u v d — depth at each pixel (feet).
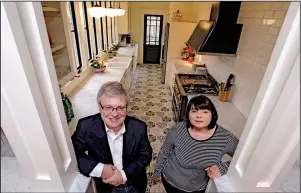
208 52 8.30
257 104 2.29
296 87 1.76
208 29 8.61
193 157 4.17
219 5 7.74
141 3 23.03
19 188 2.46
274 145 2.11
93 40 12.55
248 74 7.12
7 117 1.96
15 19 1.61
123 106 3.48
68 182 2.70
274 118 2.00
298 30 1.73
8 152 2.36
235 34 7.97
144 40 25.05
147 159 4.26
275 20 5.61
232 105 8.30
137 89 16.88
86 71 10.78
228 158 5.08
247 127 2.48
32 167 2.34
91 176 3.25
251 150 2.40
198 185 4.50
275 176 2.34
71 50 8.07
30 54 1.88
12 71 1.73
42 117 2.05
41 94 2.08
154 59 26.40
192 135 4.23
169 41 16.17
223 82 9.23
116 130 3.74
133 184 4.41
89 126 3.72
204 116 3.89
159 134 10.51
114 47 18.16
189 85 10.42
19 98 1.87
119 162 3.98
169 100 14.85
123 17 20.58
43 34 1.97
